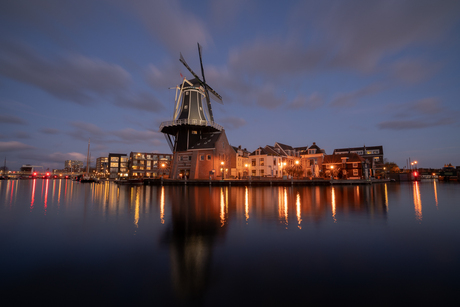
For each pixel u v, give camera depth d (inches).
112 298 193.9
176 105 2400.3
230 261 266.7
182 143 2391.7
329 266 251.9
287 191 1310.3
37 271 243.9
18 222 476.7
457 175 3166.8
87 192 1333.7
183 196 1016.9
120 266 255.4
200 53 2596.0
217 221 476.1
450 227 420.2
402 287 206.4
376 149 3622.0
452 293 195.8
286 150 2898.6
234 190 1398.9
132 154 4461.1
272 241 339.0
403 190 1391.5
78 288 209.9
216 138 2338.8
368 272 236.8
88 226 437.1
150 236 367.9
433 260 267.0
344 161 2738.7
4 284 216.7
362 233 380.8
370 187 1737.2
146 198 940.0
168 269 247.0
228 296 195.6
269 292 201.0
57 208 675.4
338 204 735.7
